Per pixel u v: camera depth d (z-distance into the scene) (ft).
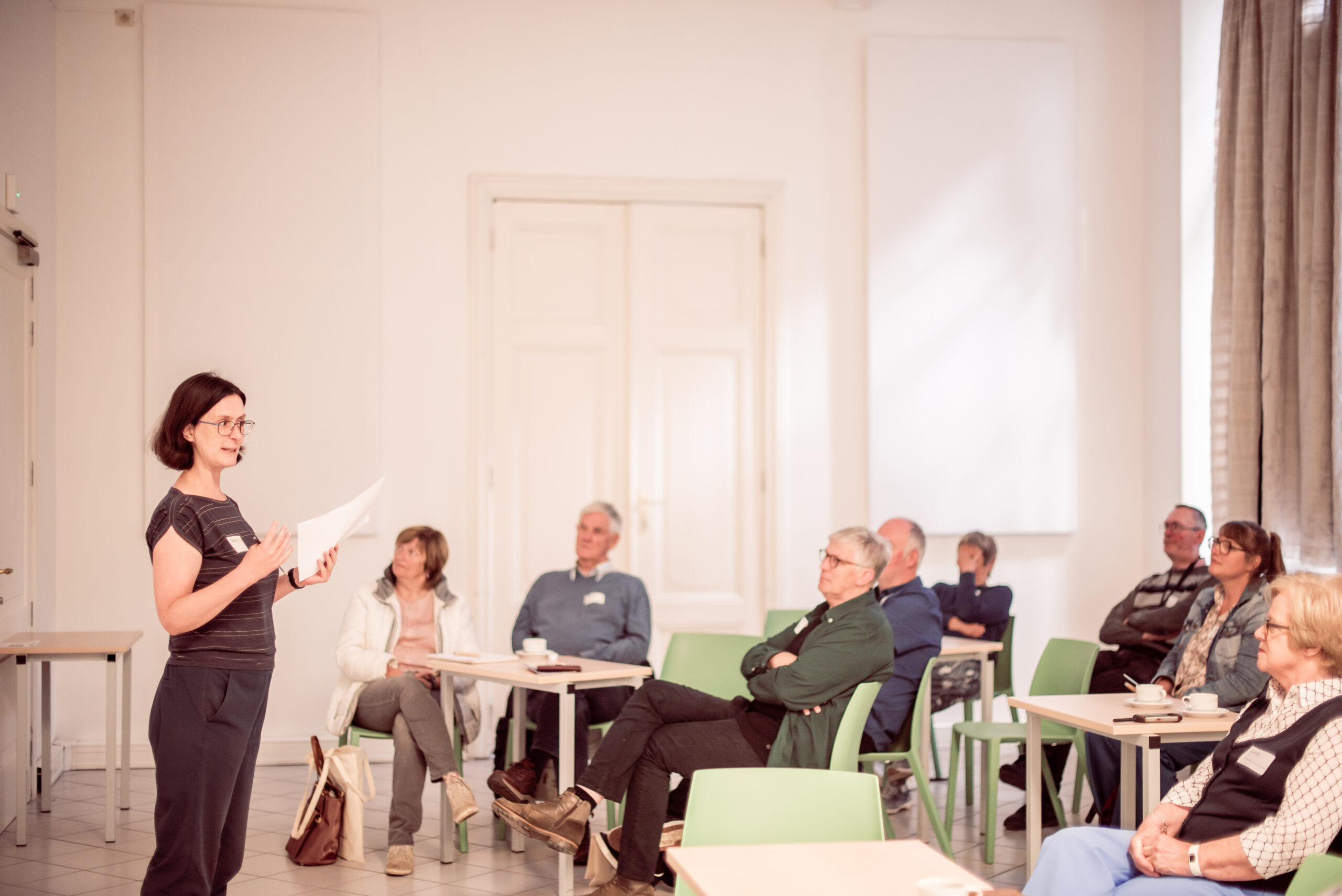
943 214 19.69
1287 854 7.02
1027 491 19.79
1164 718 9.75
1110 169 20.21
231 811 8.38
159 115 17.89
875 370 19.47
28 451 16.01
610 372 19.24
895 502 19.44
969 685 16.01
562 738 11.71
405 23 18.65
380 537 18.33
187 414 8.32
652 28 19.24
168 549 8.00
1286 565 15.67
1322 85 14.99
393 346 18.49
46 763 14.71
